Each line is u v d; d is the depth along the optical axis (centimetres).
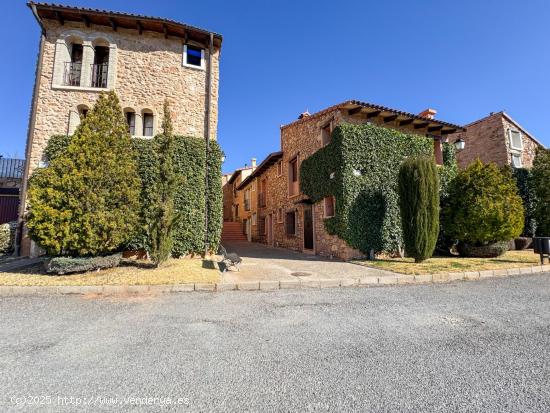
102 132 761
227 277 691
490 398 220
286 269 813
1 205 1427
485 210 990
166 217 775
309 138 1359
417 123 1201
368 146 1062
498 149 1673
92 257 709
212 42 1133
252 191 2339
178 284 602
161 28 1083
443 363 277
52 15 1016
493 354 295
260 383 243
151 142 985
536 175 1459
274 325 386
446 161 1264
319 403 215
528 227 1480
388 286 639
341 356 293
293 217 1538
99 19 1034
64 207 684
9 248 1010
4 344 326
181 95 1095
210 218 1029
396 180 1080
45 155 975
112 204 741
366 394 226
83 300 523
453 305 477
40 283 596
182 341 333
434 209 885
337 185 1045
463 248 1075
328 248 1128
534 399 219
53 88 1008
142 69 1075
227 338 342
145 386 240
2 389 236
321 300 518
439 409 207
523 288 596
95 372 263
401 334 351
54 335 353
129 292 582
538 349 306
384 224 1045
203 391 232
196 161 1021
